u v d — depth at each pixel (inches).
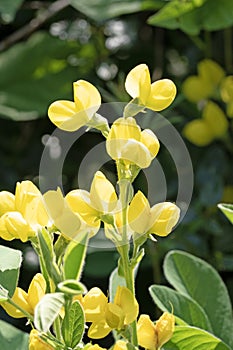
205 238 46.0
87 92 26.3
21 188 26.6
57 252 26.0
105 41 56.5
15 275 27.2
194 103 51.6
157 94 26.7
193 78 50.8
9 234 26.5
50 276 25.2
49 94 56.3
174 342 29.6
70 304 25.3
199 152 50.8
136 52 56.2
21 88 56.2
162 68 55.8
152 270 46.4
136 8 48.3
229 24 43.6
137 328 26.9
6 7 47.0
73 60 57.0
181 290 32.7
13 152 54.2
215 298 32.6
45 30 58.1
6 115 54.5
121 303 26.1
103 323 26.3
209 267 32.9
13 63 56.6
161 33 55.5
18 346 29.9
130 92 26.8
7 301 26.6
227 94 50.1
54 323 26.2
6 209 26.7
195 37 53.1
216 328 32.2
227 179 49.4
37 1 58.6
